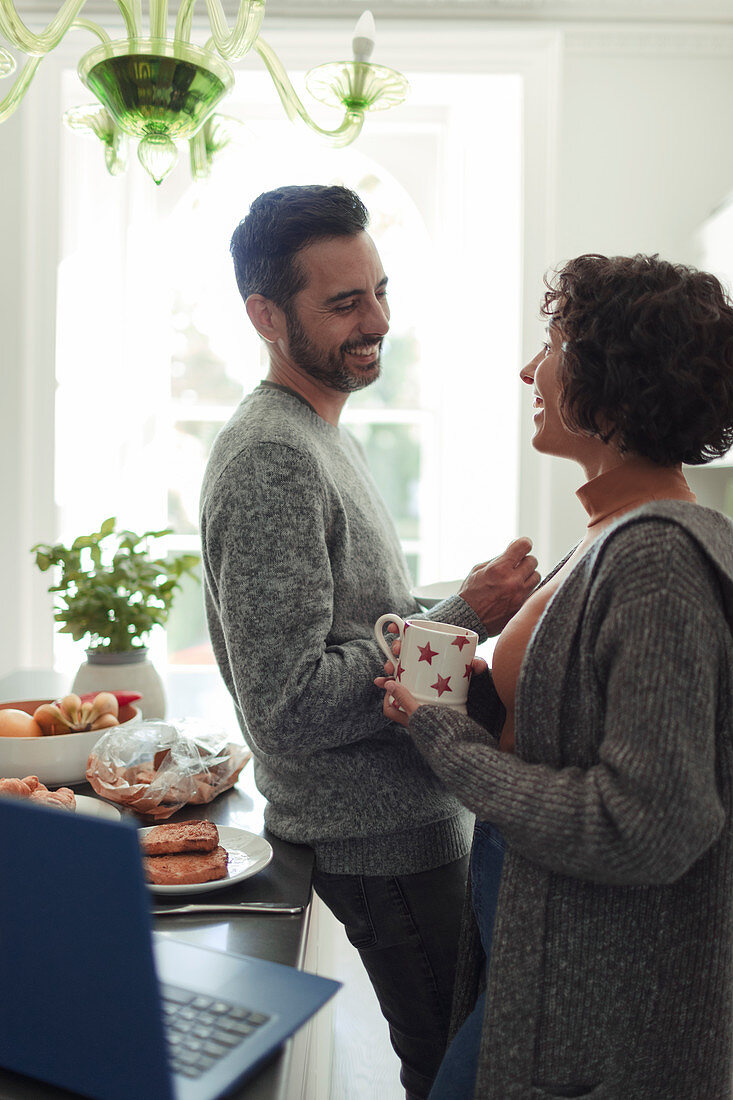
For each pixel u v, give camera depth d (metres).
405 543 3.20
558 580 0.93
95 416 2.89
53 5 2.61
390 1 2.60
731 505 2.34
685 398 0.78
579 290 0.82
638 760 0.67
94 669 1.59
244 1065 0.63
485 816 0.77
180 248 3.03
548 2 2.62
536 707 0.79
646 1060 0.78
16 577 2.73
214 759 1.25
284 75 1.35
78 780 1.29
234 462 1.02
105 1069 0.59
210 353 3.08
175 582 1.64
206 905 0.95
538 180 2.67
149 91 1.11
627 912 0.77
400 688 0.92
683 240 2.72
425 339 3.12
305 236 1.09
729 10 2.62
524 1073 0.78
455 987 1.03
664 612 0.69
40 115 2.69
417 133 3.01
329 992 0.73
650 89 2.70
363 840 1.10
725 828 0.76
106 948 0.57
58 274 2.73
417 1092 1.21
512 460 2.76
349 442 1.37
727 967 0.78
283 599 0.98
